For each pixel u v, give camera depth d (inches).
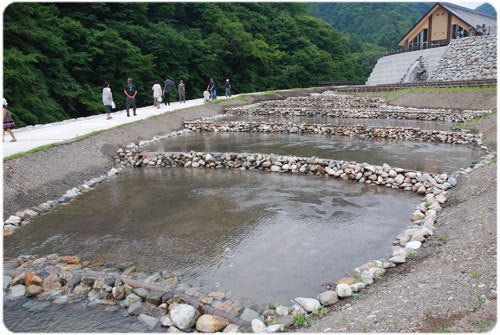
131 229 315.3
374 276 228.7
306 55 2224.4
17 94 832.9
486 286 174.7
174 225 320.2
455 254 226.4
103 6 1279.5
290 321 189.0
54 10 1105.4
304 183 428.8
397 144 613.0
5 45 863.1
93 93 1126.4
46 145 462.0
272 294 217.3
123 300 219.3
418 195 382.6
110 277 234.1
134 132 649.6
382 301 188.5
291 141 644.1
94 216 345.1
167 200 382.3
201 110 968.3
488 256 205.6
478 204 301.0
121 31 1295.5
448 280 190.5
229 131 770.2
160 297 214.4
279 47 2260.1
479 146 576.1
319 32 2546.8
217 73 1776.6
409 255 249.3
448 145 601.3
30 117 853.2
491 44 1347.2
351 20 4271.7
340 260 255.6
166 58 1488.7
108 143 556.1
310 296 215.0
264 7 2357.3
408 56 1753.2
